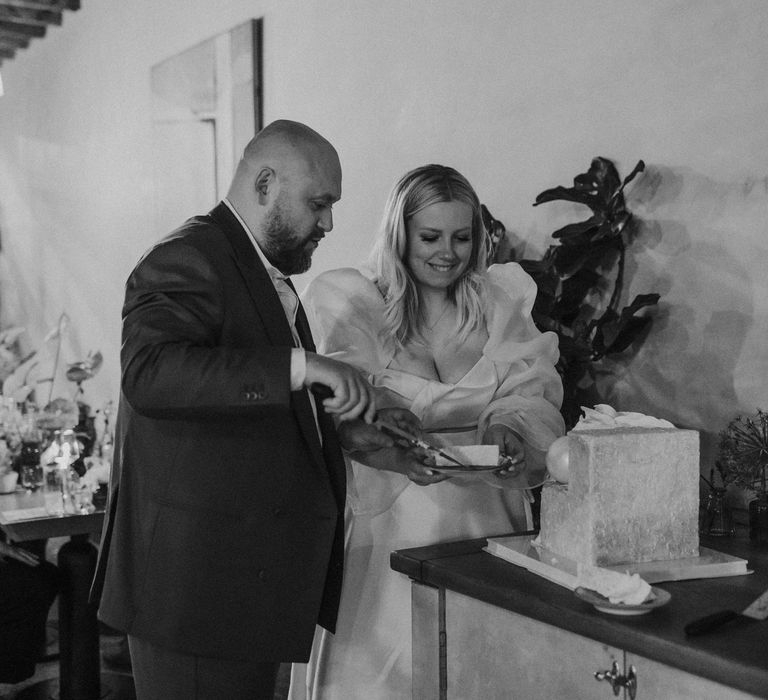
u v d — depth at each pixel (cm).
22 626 283
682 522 174
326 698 224
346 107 419
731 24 257
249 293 178
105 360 676
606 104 294
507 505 232
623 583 149
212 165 525
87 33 687
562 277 284
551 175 315
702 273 267
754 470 216
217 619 174
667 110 275
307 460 184
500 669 169
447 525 222
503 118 334
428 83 370
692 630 137
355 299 228
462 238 227
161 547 175
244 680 179
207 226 180
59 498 356
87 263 704
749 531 221
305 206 183
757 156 251
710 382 265
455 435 226
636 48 284
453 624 181
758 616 143
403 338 230
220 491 175
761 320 252
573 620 150
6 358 504
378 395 222
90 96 688
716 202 262
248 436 177
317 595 182
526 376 231
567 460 179
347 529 227
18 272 839
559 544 178
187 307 169
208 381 162
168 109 569
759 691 123
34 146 795
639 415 184
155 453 178
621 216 281
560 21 310
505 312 235
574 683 154
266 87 479
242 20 497
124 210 643
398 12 385
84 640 327
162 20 581
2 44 796
